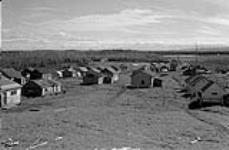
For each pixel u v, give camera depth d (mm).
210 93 41062
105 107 38594
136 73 62250
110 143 22109
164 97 46844
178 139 23484
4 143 22141
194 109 37094
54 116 32438
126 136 24281
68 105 40125
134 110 36406
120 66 120812
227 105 39750
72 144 21859
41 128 26859
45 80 52969
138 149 20625
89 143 22109
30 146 21453
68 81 73625
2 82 40125
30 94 49062
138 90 56094
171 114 33812
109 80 70938
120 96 48469
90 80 68375
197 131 26047
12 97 40406
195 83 47812
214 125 28312
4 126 27469
